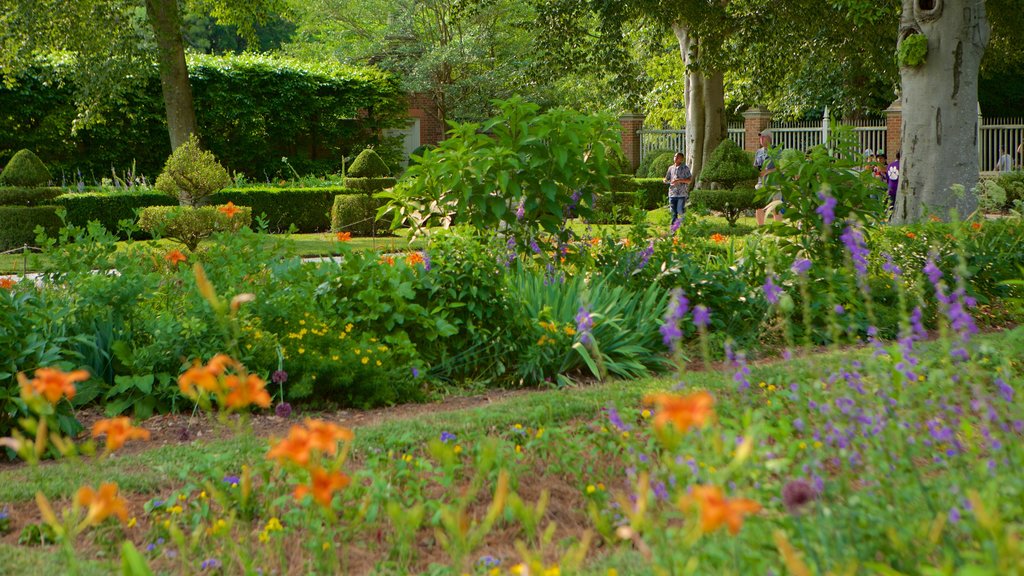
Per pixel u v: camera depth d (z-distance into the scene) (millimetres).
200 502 3727
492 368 6332
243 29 23766
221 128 24844
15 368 4840
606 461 4074
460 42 32688
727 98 34344
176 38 20500
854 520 2604
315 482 2004
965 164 12102
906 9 12414
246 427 2934
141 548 3383
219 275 6449
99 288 5930
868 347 6219
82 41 19094
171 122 20641
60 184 22422
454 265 6520
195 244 13820
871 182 7930
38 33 18734
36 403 2172
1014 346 5043
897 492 2773
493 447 2381
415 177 7691
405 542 3176
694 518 2232
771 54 21953
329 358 5648
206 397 2867
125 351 5598
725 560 2424
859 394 3545
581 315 4371
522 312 6402
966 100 12078
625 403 4898
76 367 5590
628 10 20328
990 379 4512
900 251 7891
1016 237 8523
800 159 7887
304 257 13805
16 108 21766
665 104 30906
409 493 3693
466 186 7176
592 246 7859
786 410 4242
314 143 27000
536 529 3482
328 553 3154
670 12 20000
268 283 6344
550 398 5199
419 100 33938
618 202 22016
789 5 20312
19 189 16844
